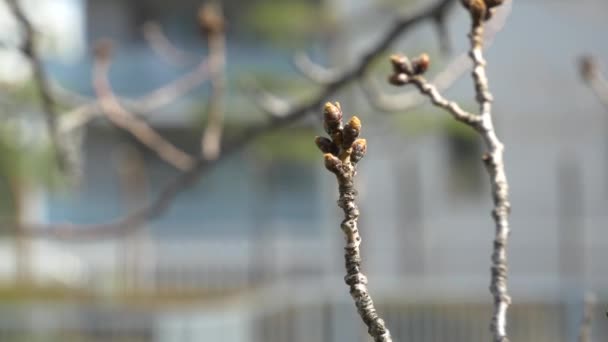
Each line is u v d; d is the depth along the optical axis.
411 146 19.36
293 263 21.62
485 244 20.55
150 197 21.91
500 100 20.17
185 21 21.56
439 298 14.24
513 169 20.47
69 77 18.48
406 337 14.22
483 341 14.10
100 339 12.23
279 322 13.71
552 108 20.17
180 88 4.77
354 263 1.47
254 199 22.14
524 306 13.84
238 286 19.94
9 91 5.93
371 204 20.36
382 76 9.73
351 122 1.47
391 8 11.29
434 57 11.73
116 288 17.55
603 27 19.52
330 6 12.50
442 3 3.74
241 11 19.91
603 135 20.20
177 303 16.14
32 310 12.66
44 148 8.80
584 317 2.10
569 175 20.28
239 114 12.58
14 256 18.31
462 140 20.62
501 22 3.75
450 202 20.55
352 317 13.95
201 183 22.22
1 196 13.05
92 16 21.78
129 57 21.30
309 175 21.91
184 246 21.88
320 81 4.09
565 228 20.27
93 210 21.88
